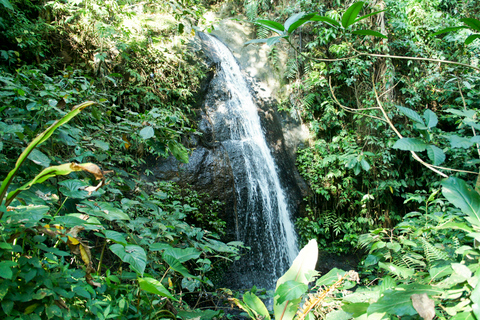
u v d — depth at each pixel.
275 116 8.11
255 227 6.46
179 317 2.21
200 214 5.76
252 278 5.98
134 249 1.78
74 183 1.98
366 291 2.08
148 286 1.67
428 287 1.53
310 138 8.09
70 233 1.63
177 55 6.68
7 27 5.00
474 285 1.42
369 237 2.56
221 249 2.80
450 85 7.82
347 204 7.87
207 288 5.08
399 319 1.74
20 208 1.56
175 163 5.98
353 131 7.92
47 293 1.44
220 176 6.32
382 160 7.65
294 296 1.87
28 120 2.29
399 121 7.87
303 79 8.25
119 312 1.79
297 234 7.24
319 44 8.13
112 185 2.73
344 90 8.17
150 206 2.69
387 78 7.65
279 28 1.40
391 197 8.00
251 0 8.73
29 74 2.71
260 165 7.02
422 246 2.48
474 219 1.61
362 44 7.68
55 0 5.53
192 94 6.82
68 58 5.75
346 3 7.66
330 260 7.15
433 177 7.68
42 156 1.95
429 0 8.73
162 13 6.69
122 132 2.85
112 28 5.45
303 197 7.52
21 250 1.47
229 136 6.99
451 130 8.23
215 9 9.53
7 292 1.38
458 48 8.28
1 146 1.82
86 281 1.76
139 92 6.10
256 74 8.37
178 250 2.17
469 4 9.03
